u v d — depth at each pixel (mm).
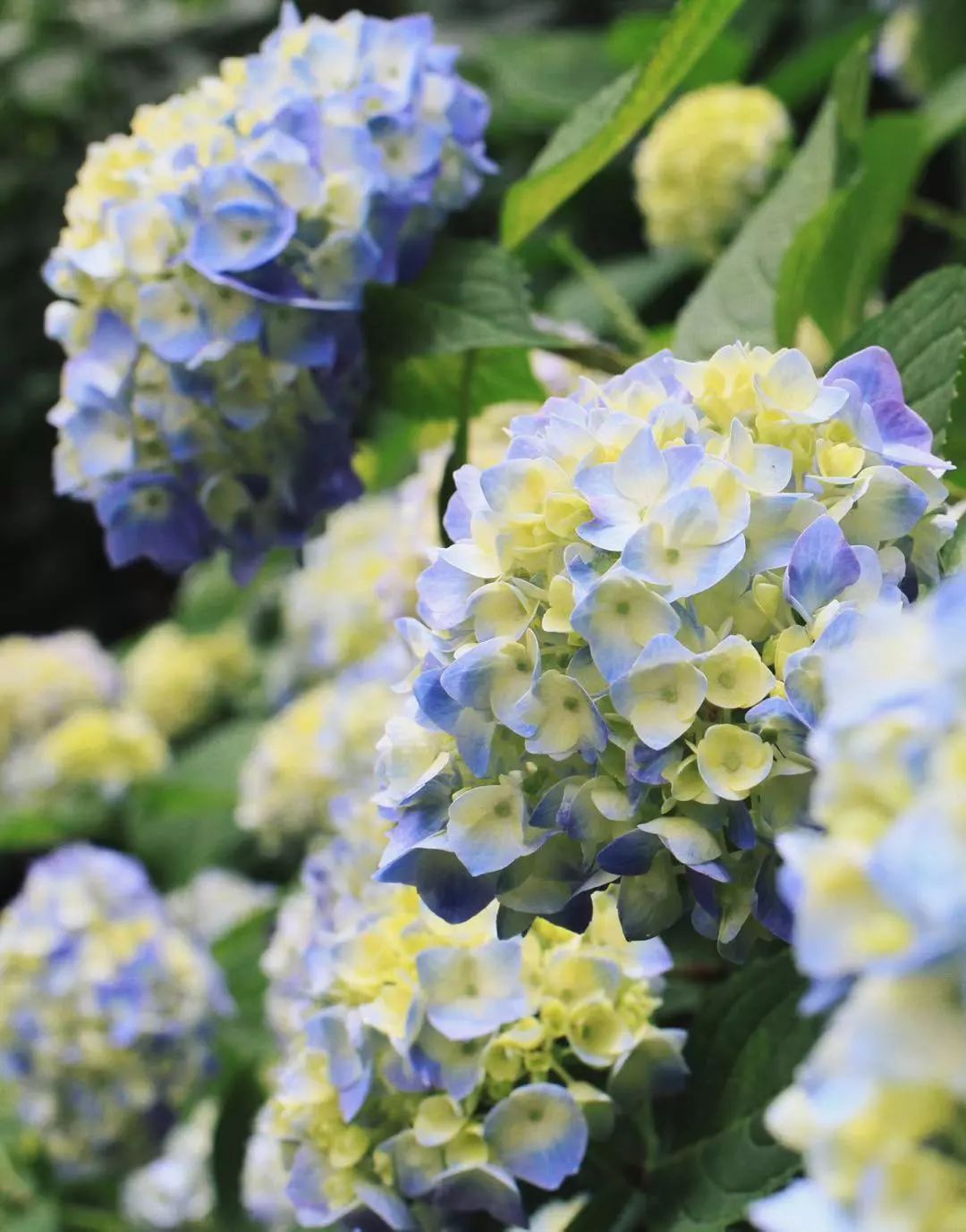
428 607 1832
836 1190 1339
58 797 2900
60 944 2303
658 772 1797
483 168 2102
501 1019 1884
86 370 2047
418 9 4719
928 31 2523
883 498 1822
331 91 2064
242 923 2387
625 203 3457
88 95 5727
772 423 1831
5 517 5773
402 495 2275
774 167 2479
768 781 1798
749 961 1907
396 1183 1912
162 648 3475
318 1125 1926
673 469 1808
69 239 2053
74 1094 2297
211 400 2033
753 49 3102
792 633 1798
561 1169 1884
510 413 2217
